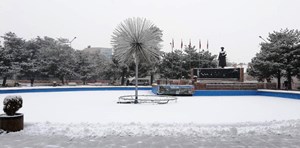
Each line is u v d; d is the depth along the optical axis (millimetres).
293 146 6992
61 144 7051
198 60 48688
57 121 10734
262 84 30750
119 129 8562
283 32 38969
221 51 35625
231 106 16922
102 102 18922
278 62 35781
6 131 8188
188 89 27594
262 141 7457
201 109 15125
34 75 52250
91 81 60781
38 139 7512
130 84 52938
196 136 7930
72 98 22438
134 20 18172
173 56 48062
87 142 7242
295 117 12227
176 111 14109
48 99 21406
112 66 47906
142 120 11055
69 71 50156
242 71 31516
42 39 60719
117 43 18156
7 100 8469
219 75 32250
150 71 48000
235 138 7762
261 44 39719
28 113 13102
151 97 24000
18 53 50688
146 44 17859
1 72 46062
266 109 15336
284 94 25484
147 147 6816
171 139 7590
